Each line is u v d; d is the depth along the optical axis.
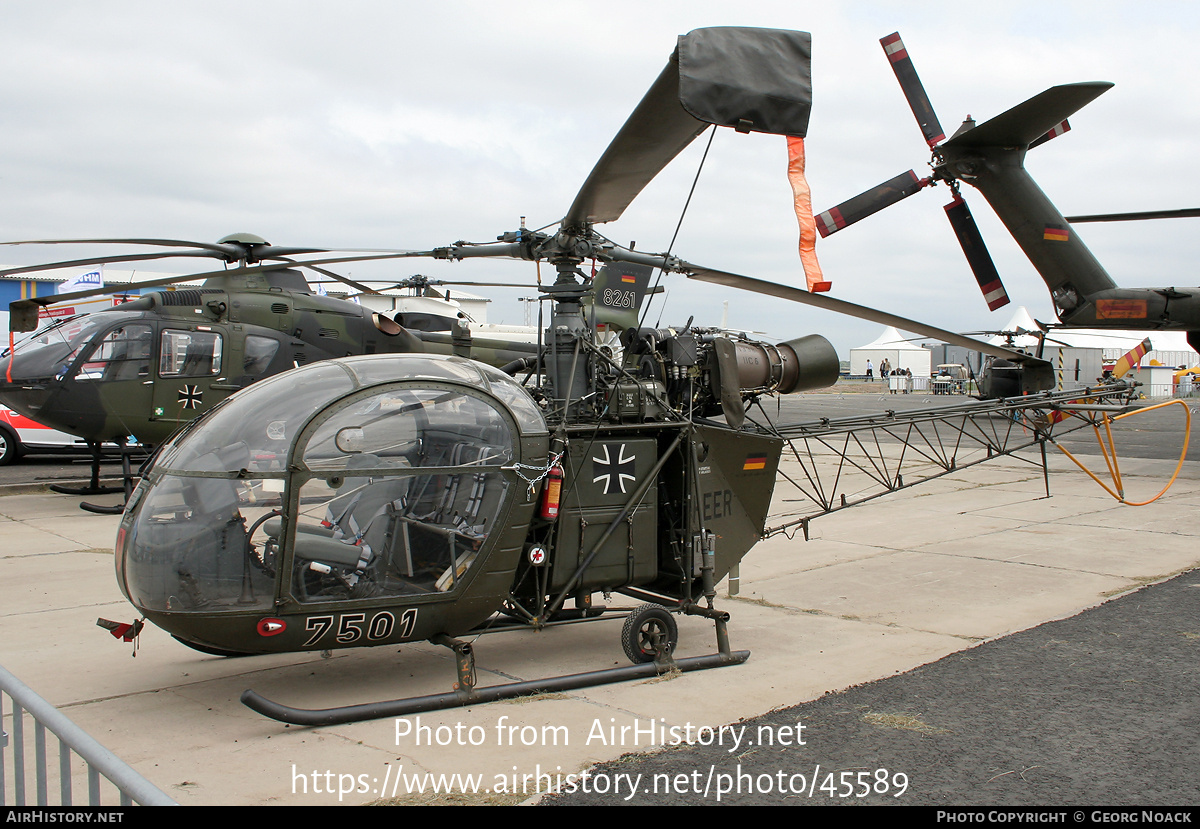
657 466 5.59
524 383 6.02
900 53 13.27
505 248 5.83
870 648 5.86
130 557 4.39
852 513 12.15
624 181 4.75
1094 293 14.18
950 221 12.95
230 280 12.69
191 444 4.55
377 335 13.30
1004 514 11.90
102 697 4.87
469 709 4.62
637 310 5.98
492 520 4.75
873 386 69.81
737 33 4.00
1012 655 5.61
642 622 5.26
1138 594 7.24
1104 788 3.68
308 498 4.32
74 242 9.02
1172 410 37.97
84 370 11.40
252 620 4.22
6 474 15.30
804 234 4.33
